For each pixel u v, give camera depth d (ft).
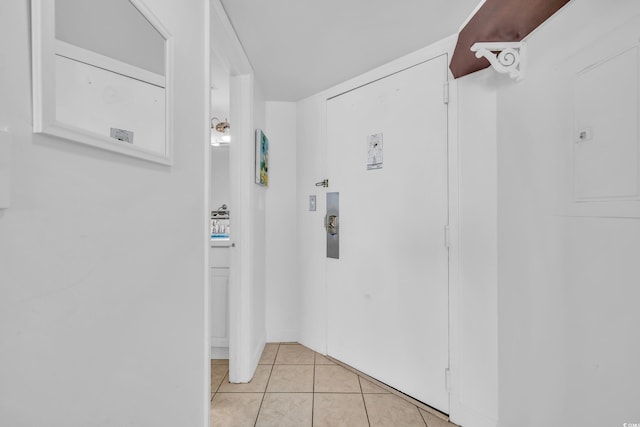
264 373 6.66
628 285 2.37
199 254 3.76
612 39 2.53
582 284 2.89
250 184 6.42
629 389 2.36
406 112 5.88
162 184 2.91
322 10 4.68
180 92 3.28
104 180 2.13
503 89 4.40
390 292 6.11
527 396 3.83
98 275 2.07
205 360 3.89
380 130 6.32
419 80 5.68
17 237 1.51
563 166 3.18
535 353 3.66
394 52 5.84
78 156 1.90
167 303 3.01
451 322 5.16
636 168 2.30
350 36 5.36
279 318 8.29
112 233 2.21
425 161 5.57
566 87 3.14
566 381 3.11
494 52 4.21
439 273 5.37
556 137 3.29
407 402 5.63
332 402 5.64
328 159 7.44
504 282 4.37
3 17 1.42
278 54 5.99
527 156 3.84
